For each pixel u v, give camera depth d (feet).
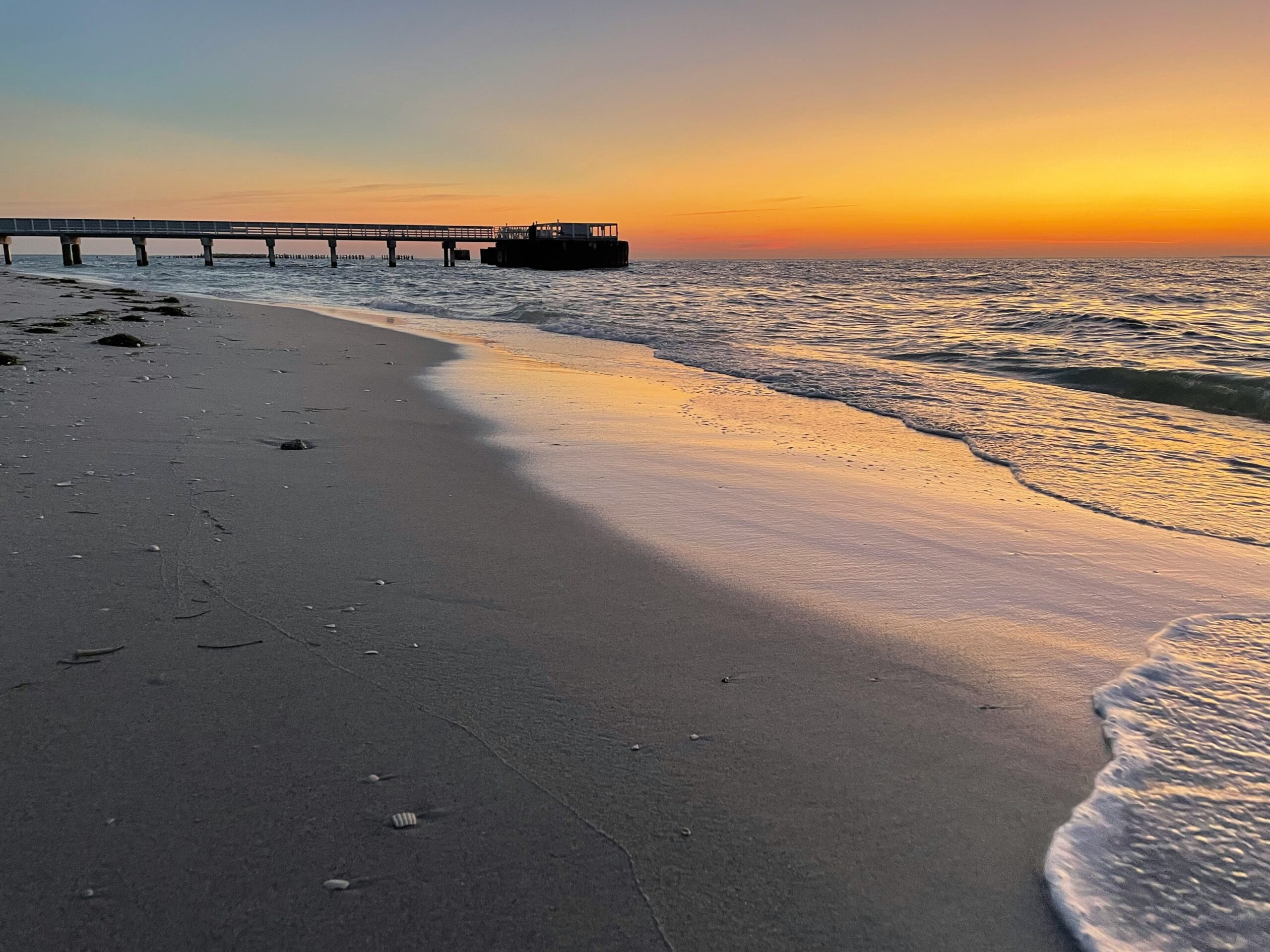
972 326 55.11
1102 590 11.71
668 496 15.93
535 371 33.12
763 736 7.70
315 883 5.59
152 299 61.62
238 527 12.56
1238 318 56.24
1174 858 6.16
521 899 5.55
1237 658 9.53
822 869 5.98
